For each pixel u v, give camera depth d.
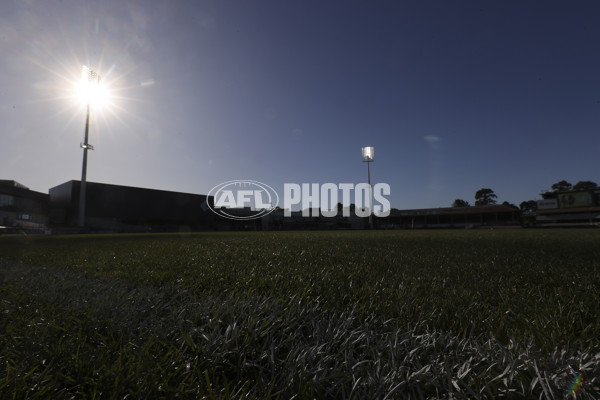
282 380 0.72
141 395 0.64
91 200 40.56
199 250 4.27
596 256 3.24
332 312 1.20
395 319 1.10
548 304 1.27
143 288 1.60
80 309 1.24
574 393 0.59
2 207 33.62
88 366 0.75
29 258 3.34
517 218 51.47
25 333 0.98
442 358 0.79
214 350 0.83
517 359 0.71
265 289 1.62
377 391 0.63
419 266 2.55
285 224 53.22
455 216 55.22
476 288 1.63
